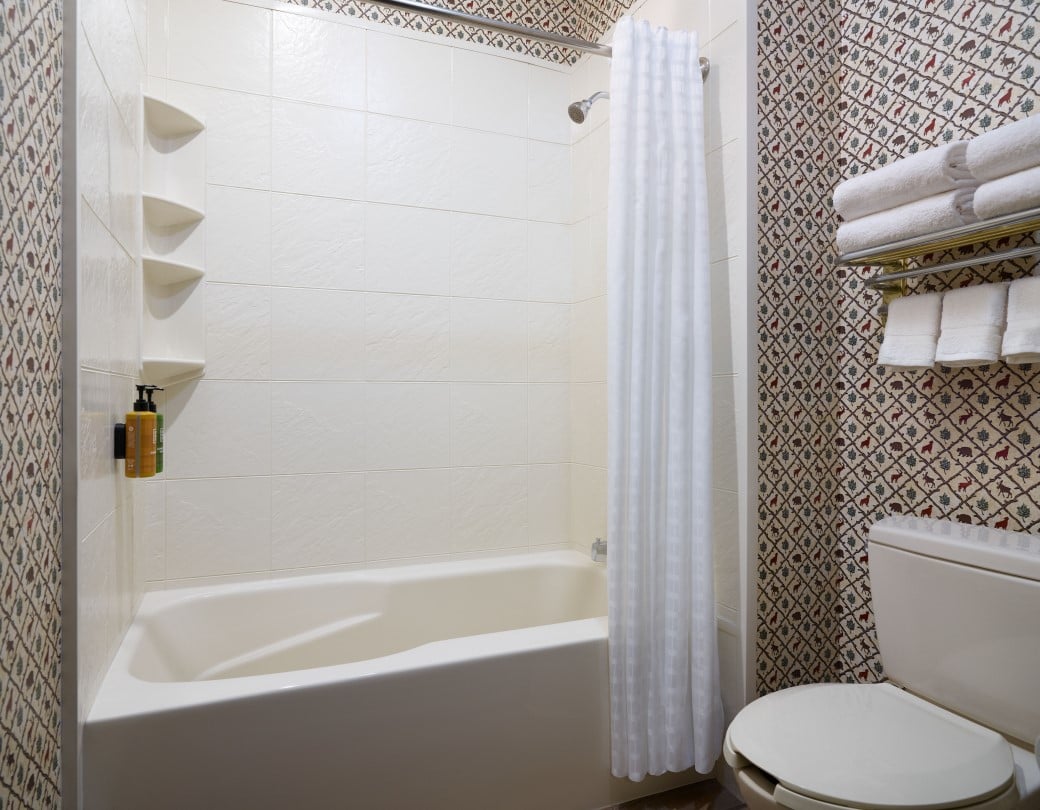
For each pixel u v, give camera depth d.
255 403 2.12
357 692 1.43
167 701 1.29
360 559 2.26
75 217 1.11
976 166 1.22
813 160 1.79
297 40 2.17
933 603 1.35
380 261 2.28
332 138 2.21
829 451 1.80
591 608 2.32
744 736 1.21
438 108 2.37
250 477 2.11
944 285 1.50
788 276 1.75
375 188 2.27
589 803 1.67
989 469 1.43
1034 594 1.17
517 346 2.50
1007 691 1.21
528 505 2.52
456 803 1.52
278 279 2.14
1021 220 1.17
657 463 1.68
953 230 1.29
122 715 1.24
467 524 2.42
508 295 2.48
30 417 0.95
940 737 1.19
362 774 1.43
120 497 1.54
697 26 1.90
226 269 2.08
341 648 2.12
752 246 1.71
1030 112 1.33
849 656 1.79
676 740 1.65
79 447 1.13
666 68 1.73
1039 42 1.32
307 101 2.18
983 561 1.25
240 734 1.33
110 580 1.44
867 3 1.73
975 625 1.27
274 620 2.06
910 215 1.36
